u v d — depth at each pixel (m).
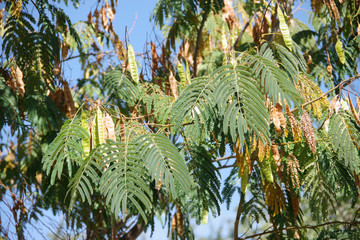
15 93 5.84
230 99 4.19
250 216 6.02
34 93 5.91
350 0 6.48
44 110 5.80
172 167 4.04
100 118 4.34
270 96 3.99
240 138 3.85
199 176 5.08
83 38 7.45
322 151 5.18
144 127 4.62
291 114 4.42
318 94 4.83
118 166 4.07
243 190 4.78
